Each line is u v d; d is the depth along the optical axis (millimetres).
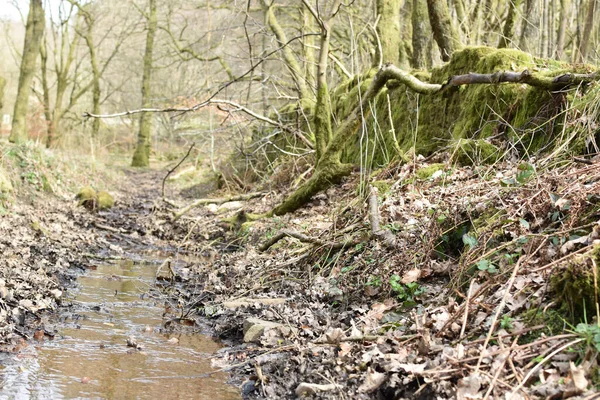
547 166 5641
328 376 4035
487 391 3188
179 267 8594
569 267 3645
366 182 8242
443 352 3701
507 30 11672
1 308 5289
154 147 41469
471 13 13789
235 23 20609
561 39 12031
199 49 27625
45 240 8992
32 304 5695
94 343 5000
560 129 6668
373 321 4797
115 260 8891
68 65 27578
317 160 9992
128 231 11555
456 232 5441
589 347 3230
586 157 5727
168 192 20875
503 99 7664
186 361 4723
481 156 7168
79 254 8789
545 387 3133
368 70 13000
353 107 11727
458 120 8406
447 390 3393
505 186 5652
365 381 3773
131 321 5746
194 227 11430
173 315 6059
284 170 12992
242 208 11570
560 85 6836
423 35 12688
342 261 6332
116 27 35375
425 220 5930
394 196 7090
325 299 5730
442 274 5141
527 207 4980
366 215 6594
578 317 3535
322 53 9797
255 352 4766
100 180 18984
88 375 4285
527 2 11578
